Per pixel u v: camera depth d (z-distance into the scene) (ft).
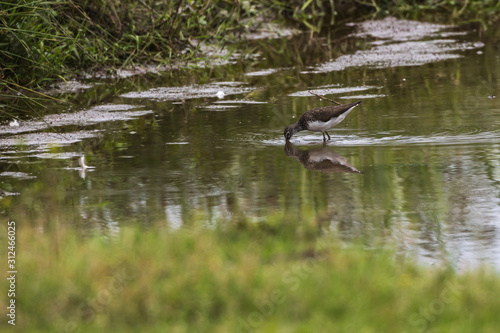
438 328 21.02
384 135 45.11
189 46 74.64
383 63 67.97
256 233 29.71
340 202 34.60
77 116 53.47
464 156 40.63
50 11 61.26
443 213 32.99
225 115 52.13
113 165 41.55
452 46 74.02
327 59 71.41
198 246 27.14
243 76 66.08
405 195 35.40
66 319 22.62
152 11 73.05
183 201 35.45
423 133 45.11
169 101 57.52
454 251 28.73
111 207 34.83
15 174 40.29
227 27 78.84
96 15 71.31
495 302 22.49
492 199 34.53
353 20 90.79
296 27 87.81
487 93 54.34
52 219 32.91
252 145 44.70
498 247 29.09
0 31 57.06
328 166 40.19
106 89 62.75
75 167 41.39
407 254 28.22
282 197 35.58
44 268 25.53
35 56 60.95
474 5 98.37
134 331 21.59
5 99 58.18
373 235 30.42
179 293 23.30
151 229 30.66
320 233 30.40
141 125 50.31
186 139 46.34
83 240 29.55
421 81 59.62
